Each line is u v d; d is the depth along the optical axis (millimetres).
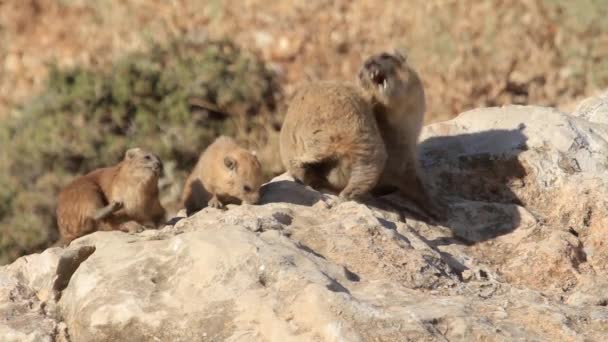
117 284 10070
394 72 12953
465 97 27359
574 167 13820
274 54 29109
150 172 12422
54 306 10531
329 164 12891
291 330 9156
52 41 31031
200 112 25281
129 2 31250
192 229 11289
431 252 11094
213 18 30406
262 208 11727
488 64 28094
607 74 27953
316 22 30266
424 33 29172
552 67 28297
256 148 24453
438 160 14164
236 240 10203
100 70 25875
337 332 8984
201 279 9906
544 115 14688
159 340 9562
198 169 14141
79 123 24438
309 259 10141
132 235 11281
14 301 10641
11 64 30562
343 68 28984
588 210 12828
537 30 29141
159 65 25703
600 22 29172
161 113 24703
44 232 22969
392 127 13180
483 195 13680
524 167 13797
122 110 24656
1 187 23438
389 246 10820
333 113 12555
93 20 31250
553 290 11281
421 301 9781
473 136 14492
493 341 9188
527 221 12578
